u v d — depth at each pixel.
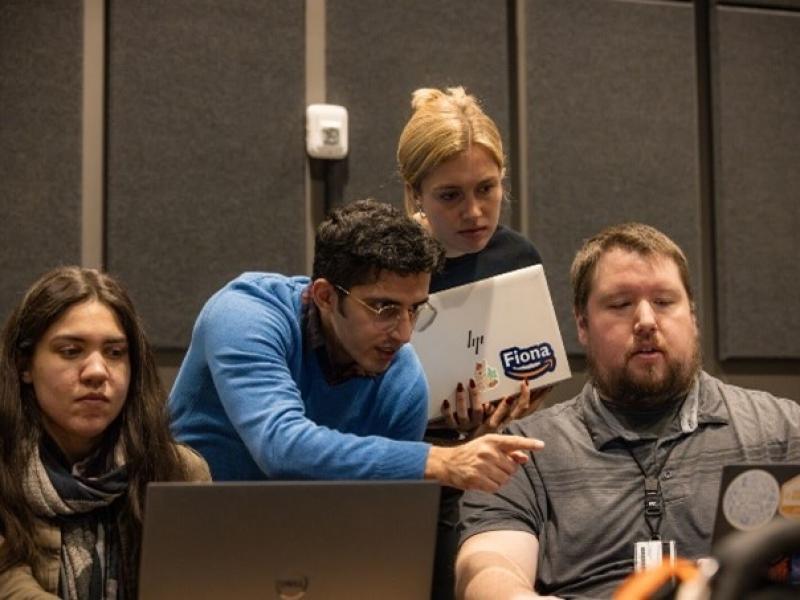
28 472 1.97
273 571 1.59
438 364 2.50
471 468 1.90
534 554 2.20
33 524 1.95
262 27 3.96
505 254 2.71
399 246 2.01
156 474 2.05
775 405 2.35
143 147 3.80
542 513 2.28
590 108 4.29
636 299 2.31
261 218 3.91
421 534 1.65
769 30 4.54
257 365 2.05
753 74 4.50
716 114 4.45
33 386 2.01
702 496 2.22
